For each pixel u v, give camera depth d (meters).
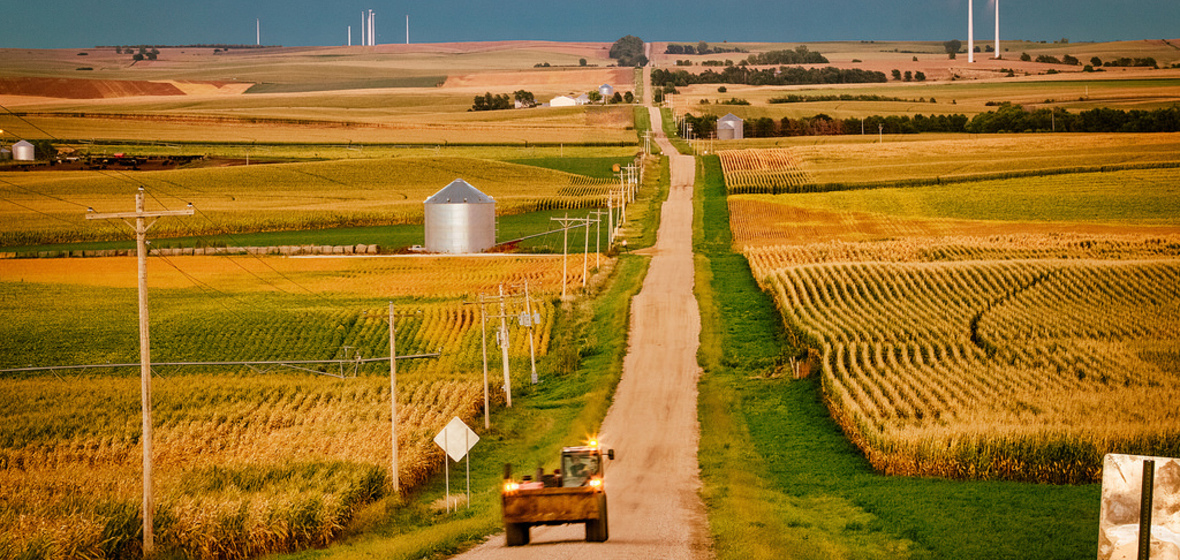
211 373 177.75
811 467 104.06
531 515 63.31
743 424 127.44
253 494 87.44
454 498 94.62
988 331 165.62
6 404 148.75
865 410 117.88
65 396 153.75
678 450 113.88
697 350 174.75
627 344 180.75
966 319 176.12
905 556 62.75
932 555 62.78
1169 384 132.75
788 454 110.94
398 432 118.19
